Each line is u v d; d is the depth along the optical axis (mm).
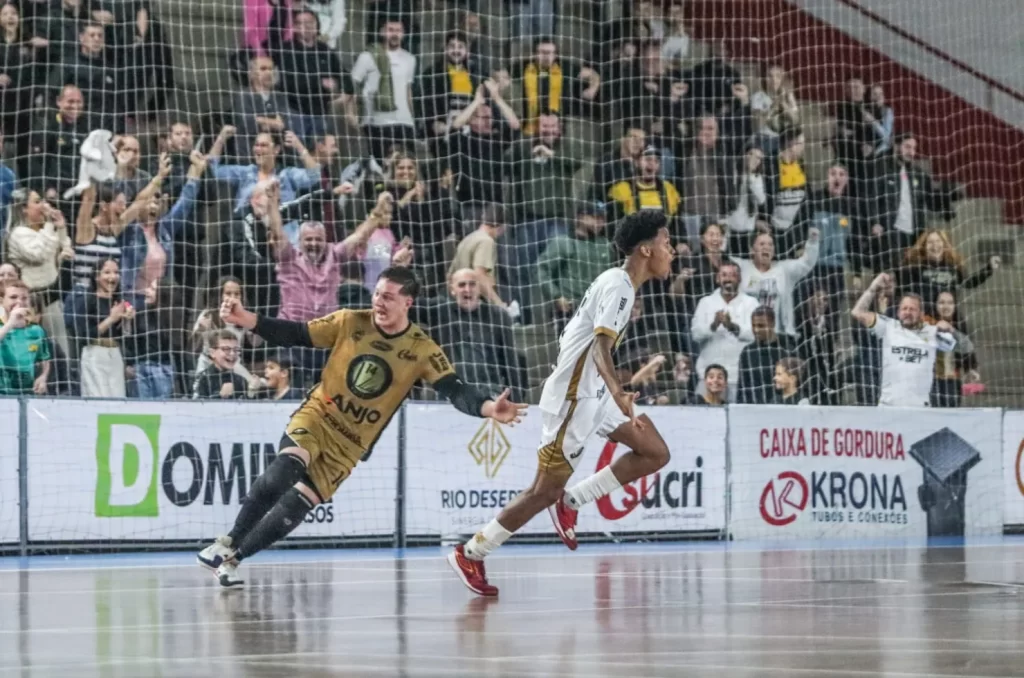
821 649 5883
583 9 19109
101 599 8297
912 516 16172
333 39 17688
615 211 17875
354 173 16719
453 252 16891
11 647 5906
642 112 18734
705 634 6477
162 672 5082
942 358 18109
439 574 10414
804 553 13188
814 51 19922
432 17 18219
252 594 8688
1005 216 20922
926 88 20781
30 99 15430
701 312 16781
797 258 18500
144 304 14891
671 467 14898
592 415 8633
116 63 16234
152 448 13000
